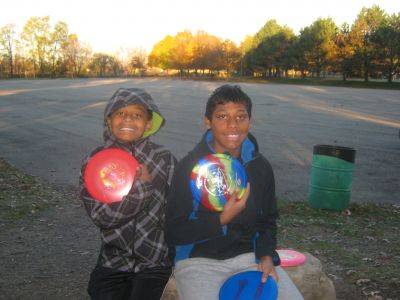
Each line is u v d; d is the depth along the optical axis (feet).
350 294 13.33
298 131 48.06
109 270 8.11
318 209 21.94
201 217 7.43
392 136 44.96
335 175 21.42
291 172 29.84
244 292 6.89
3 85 162.81
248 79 276.41
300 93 116.57
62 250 16.72
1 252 16.34
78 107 75.41
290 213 21.38
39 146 40.40
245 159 8.14
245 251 8.05
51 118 60.59
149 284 7.92
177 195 7.68
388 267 15.24
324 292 10.54
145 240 8.02
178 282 7.79
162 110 69.05
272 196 8.48
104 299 7.91
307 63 258.98
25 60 327.47
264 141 41.63
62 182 27.84
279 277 7.81
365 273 14.67
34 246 17.03
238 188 7.43
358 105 79.66
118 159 7.73
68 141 42.93
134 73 362.53
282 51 281.95
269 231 8.29
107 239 8.04
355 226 19.62
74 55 341.00
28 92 115.96
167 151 8.69
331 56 228.63
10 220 19.85
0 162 32.76
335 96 105.09
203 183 7.44
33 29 324.80
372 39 204.74
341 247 17.10
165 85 165.78
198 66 319.68
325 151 21.54
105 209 7.50
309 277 10.37
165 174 8.45
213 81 238.07
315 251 16.55
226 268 7.73
